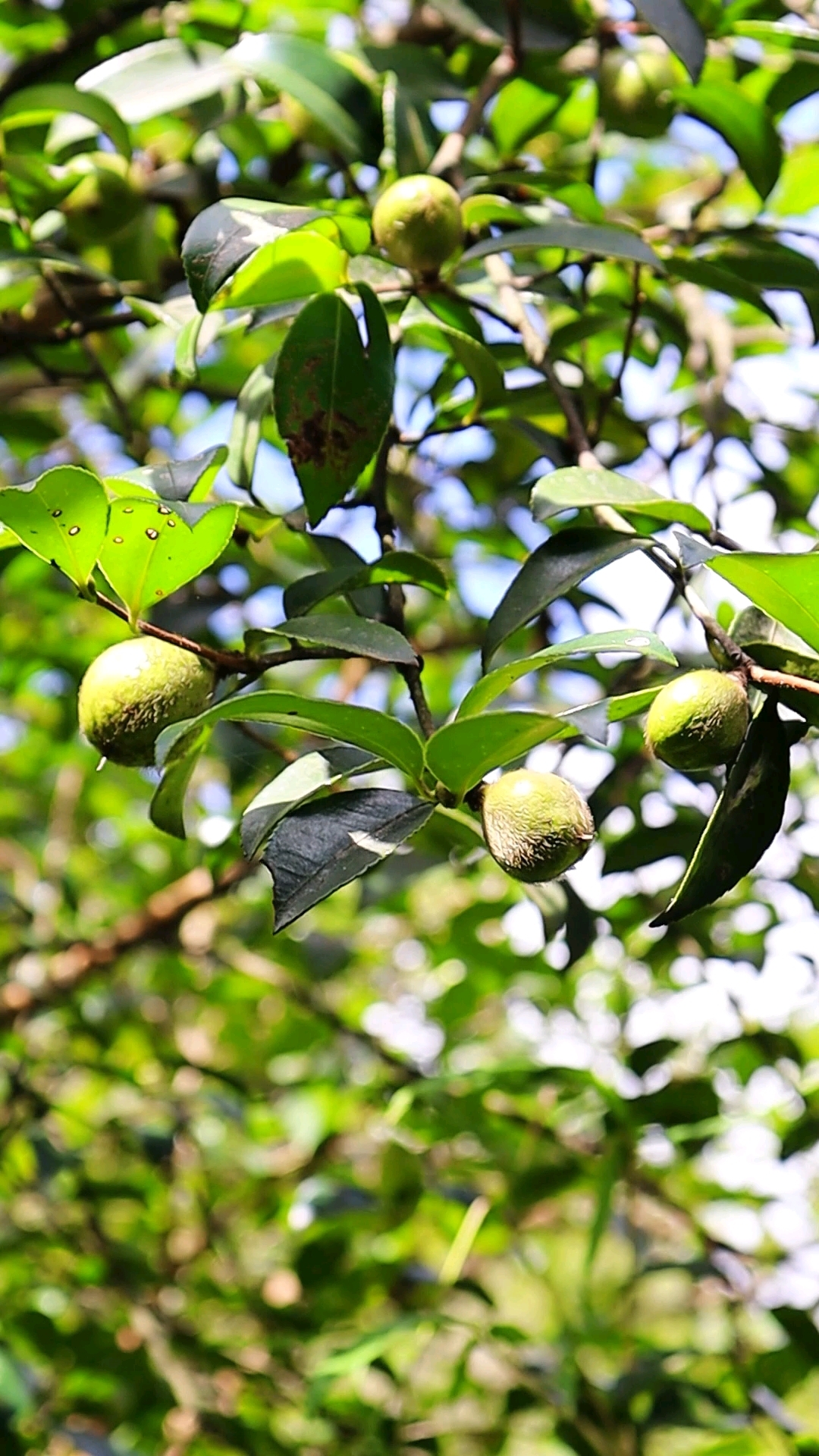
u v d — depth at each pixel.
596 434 1.05
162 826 0.85
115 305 1.24
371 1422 1.29
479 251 0.96
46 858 1.82
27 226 1.12
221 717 0.80
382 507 0.97
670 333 1.14
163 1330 1.37
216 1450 1.41
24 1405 1.15
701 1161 1.50
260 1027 2.04
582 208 1.04
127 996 1.85
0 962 1.66
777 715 0.84
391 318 1.03
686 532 0.86
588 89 1.34
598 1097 1.25
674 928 1.20
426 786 0.82
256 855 0.85
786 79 1.12
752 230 1.10
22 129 1.16
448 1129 1.39
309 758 0.85
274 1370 1.43
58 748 1.88
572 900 1.07
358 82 1.05
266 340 1.43
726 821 0.83
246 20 1.26
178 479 0.85
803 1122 1.21
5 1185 1.72
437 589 0.93
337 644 0.83
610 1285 1.71
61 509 0.81
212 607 1.11
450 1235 1.64
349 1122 1.86
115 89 1.09
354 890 2.07
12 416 1.44
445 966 1.99
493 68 1.09
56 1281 1.54
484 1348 1.24
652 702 0.83
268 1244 1.95
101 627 1.72
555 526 1.29
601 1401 1.17
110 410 1.50
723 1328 1.60
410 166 1.05
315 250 0.93
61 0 1.29
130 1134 1.52
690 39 0.98
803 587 0.80
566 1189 1.30
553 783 0.81
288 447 0.92
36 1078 1.71
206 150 1.18
